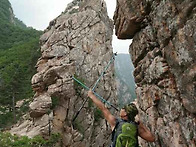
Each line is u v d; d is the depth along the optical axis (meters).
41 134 24.70
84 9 38.78
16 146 21.56
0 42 60.09
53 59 31.86
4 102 32.66
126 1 6.82
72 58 33.81
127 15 6.85
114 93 38.62
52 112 26.30
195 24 4.48
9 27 71.88
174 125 5.50
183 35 4.84
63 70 28.77
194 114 4.83
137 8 6.52
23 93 34.34
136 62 7.52
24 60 44.25
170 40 5.33
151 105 6.45
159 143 6.21
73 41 35.22
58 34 34.47
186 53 4.79
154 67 6.09
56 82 28.12
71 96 28.62
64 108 27.77
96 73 35.94
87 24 37.34
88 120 31.55
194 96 4.66
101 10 40.31
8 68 41.47
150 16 6.13
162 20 5.50
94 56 36.47
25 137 22.92
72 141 27.17
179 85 5.13
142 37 6.85
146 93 6.75
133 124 4.15
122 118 4.35
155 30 5.98
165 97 5.81
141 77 7.07
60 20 37.47
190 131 4.96
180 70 5.07
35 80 28.25
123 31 7.47
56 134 25.19
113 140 4.18
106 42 39.38
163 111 5.95
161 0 5.49
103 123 34.72
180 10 4.86
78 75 33.62
